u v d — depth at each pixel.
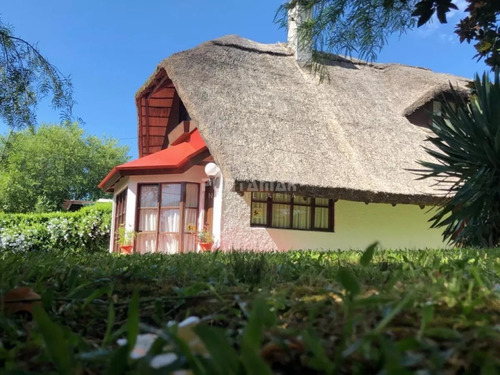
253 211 8.37
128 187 9.21
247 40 11.14
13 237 12.02
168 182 8.93
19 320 0.97
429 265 1.74
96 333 0.93
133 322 0.59
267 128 8.38
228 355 0.52
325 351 0.64
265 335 0.69
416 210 9.69
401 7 3.18
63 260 2.39
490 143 4.12
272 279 1.48
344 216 9.08
